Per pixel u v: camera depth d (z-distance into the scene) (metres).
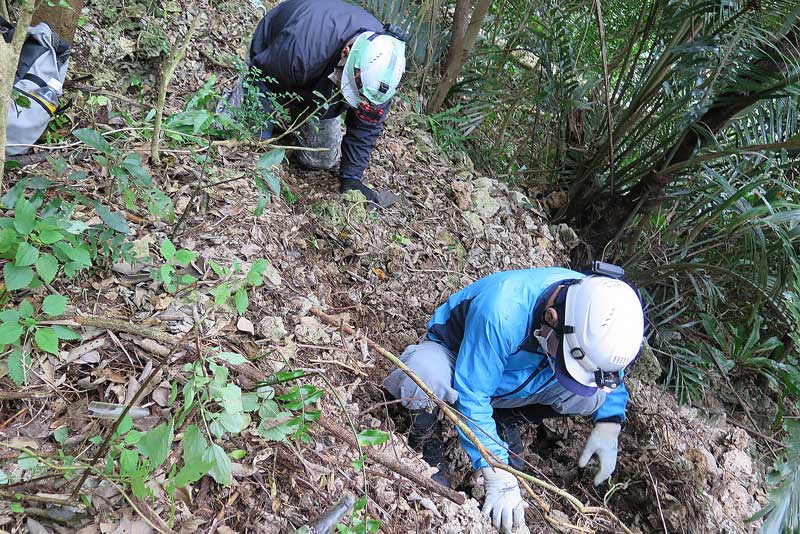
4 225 1.62
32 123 2.18
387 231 3.19
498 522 2.22
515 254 3.60
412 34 4.32
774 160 3.36
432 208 3.55
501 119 4.70
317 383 2.17
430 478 2.17
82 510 1.49
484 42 4.75
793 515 2.09
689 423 3.27
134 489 1.33
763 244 3.14
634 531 2.70
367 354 2.51
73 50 2.88
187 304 2.09
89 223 2.15
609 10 4.17
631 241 4.12
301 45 2.76
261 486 1.76
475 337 2.30
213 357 1.73
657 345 3.80
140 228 2.28
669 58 3.64
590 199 4.18
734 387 3.72
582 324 2.11
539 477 2.79
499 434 2.77
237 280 1.97
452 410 2.05
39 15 2.35
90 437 1.65
